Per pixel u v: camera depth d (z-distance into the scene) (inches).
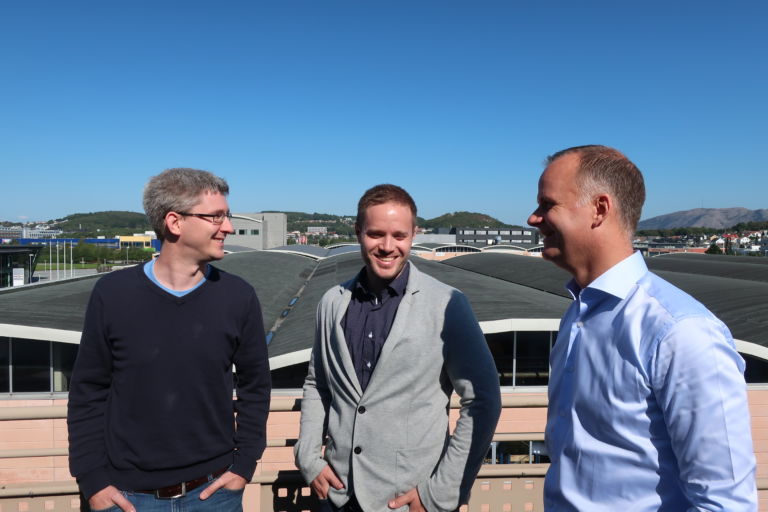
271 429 434.3
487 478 116.6
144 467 88.8
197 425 91.0
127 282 90.4
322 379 102.2
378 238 88.4
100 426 91.0
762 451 457.7
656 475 59.4
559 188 67.0
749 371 462.3
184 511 90.8
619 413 61.0
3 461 422.0
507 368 482.3
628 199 64.6
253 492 127.6
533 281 1008.9
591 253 66.5
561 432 69.3
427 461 88.7
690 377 55.4
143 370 88.2
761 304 560.1
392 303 92.7
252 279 953.5
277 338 517.7
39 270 3181.6
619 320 62.5
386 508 87.4
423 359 88.9
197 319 90.7
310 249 2386.8
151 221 90.6
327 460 95.3
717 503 53.8
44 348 454.3
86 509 108.0
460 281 847.7
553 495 69.4
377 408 88.8
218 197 91.7
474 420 86.4
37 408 102.0
